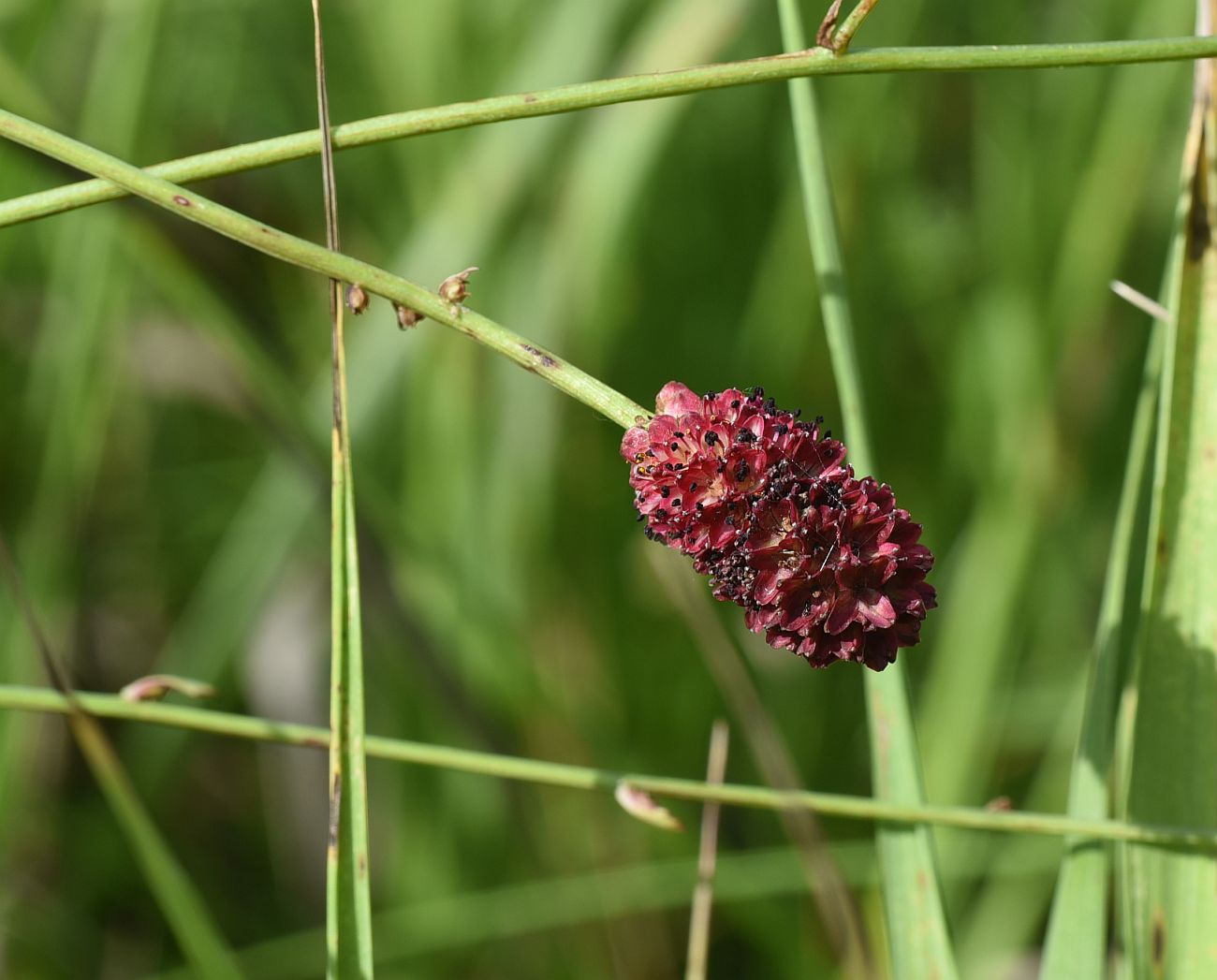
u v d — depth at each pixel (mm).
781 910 421
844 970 348
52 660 319
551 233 423
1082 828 312
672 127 417
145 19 399
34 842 451
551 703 432
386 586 395
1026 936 425
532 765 318
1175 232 317
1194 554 313
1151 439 327
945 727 429
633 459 286
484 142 421
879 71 288
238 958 423
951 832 424
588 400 287
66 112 443
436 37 432
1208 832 308
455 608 423
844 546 281
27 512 441
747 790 317
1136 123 445
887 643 284
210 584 460
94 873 453
